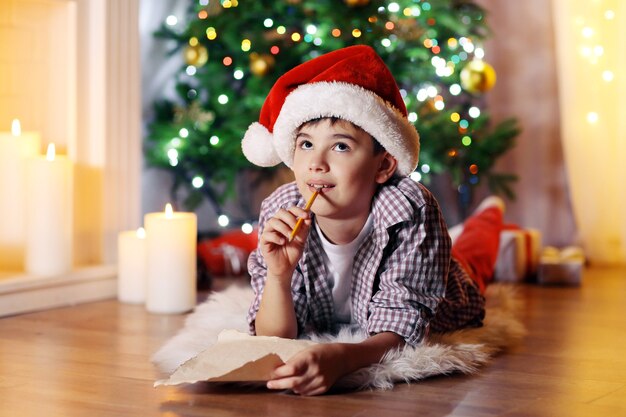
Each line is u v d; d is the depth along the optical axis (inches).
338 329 68.2
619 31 133.3
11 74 97.8
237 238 120.0
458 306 69.7
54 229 91.0
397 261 62.6
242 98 133.8
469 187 146.2
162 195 140.7
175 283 87.9
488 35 134.9
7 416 50.7
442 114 130.2
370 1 123.5
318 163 59.2
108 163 99.3
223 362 55.9
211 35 130.2
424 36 129.3
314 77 61.2
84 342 73.4
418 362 58.8
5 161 94.3
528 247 114.9
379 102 59.3
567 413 51.8
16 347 71.1
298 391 54.2
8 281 86.5
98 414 51.1
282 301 62.1
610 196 135.2
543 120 145.7
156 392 56.2
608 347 72.6
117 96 99.8
